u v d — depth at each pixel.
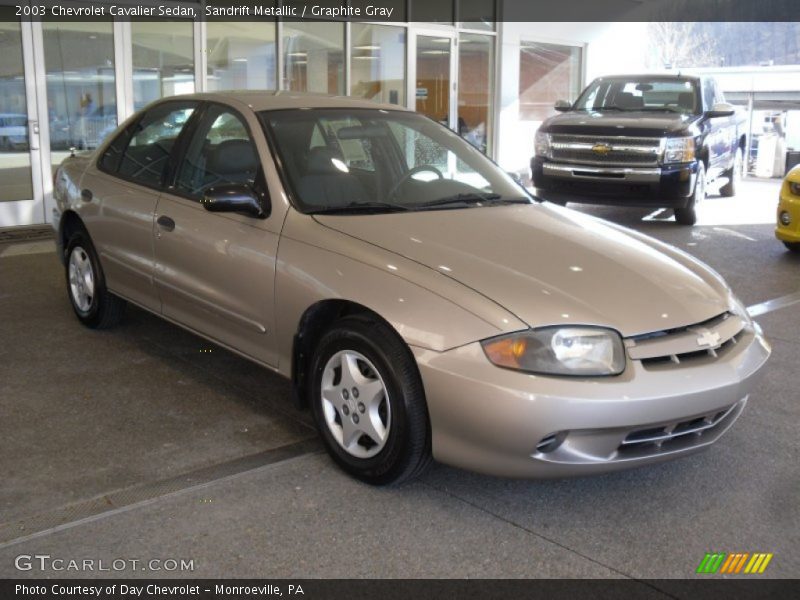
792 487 3.42
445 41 12.61
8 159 8.69
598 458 2.98
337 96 4.63
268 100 4.31
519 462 2.94
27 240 8.21
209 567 2.74
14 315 5.63
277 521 3.04
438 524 3.06
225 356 4.88
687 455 3.22
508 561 2.83
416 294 3.13
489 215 3.86
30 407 4.07
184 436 3.78
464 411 2.94
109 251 4.86
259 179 3.89
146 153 4.77
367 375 3.31
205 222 4.07
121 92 9.31
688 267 3.69
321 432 3.50
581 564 2.83
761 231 9.79
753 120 16.89
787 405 4.33
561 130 9.90
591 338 2.95
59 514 3.05
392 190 4.02
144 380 4.48
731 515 3.19
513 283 3.13
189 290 4.21
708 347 3.16
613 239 3.77
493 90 13.61
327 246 3.49
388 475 3.22
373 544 2.91
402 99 12.21
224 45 10.11
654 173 9.50
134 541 2.88
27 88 8.66
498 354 2.90
